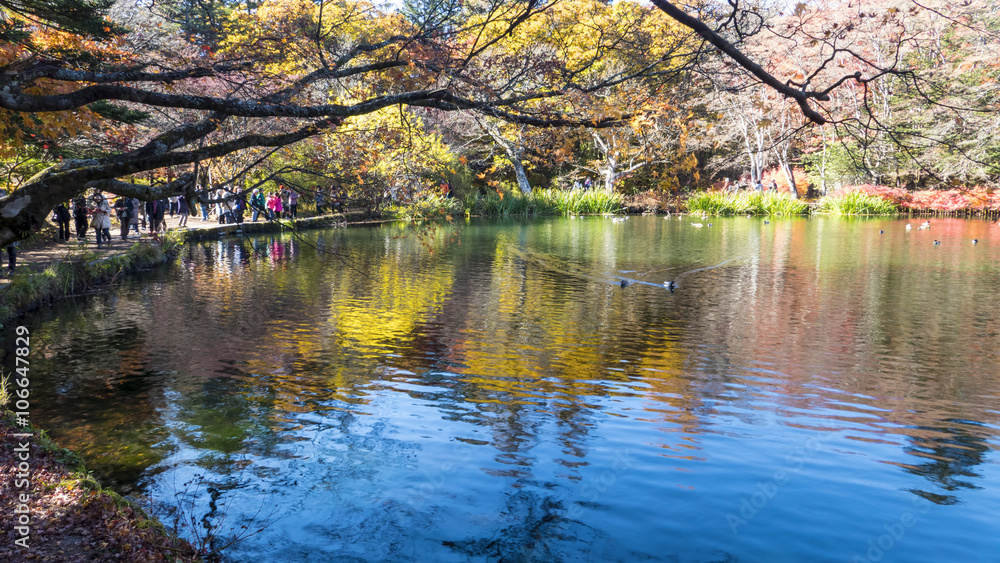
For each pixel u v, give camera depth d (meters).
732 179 55.56
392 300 15.18
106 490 5.45
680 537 5.34
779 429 7.64
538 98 7.49
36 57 7.25
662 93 6.80
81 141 12.17
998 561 5.03
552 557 5.04
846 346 11.32
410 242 27.36
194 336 11.73
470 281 17.88
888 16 5.03
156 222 24.12
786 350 11.09
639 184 51.03
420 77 7.75
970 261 21.73
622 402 8.53
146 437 7.25
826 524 5.54
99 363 10.01
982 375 9.71
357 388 9.01
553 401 8.55
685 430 7.57
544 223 38.28
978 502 5.94
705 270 19.98
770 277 18.70
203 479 6.28
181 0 10.23
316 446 7.07
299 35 7.97
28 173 13.74
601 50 7.40
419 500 5.90
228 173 16.97
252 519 5.55
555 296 15.84
